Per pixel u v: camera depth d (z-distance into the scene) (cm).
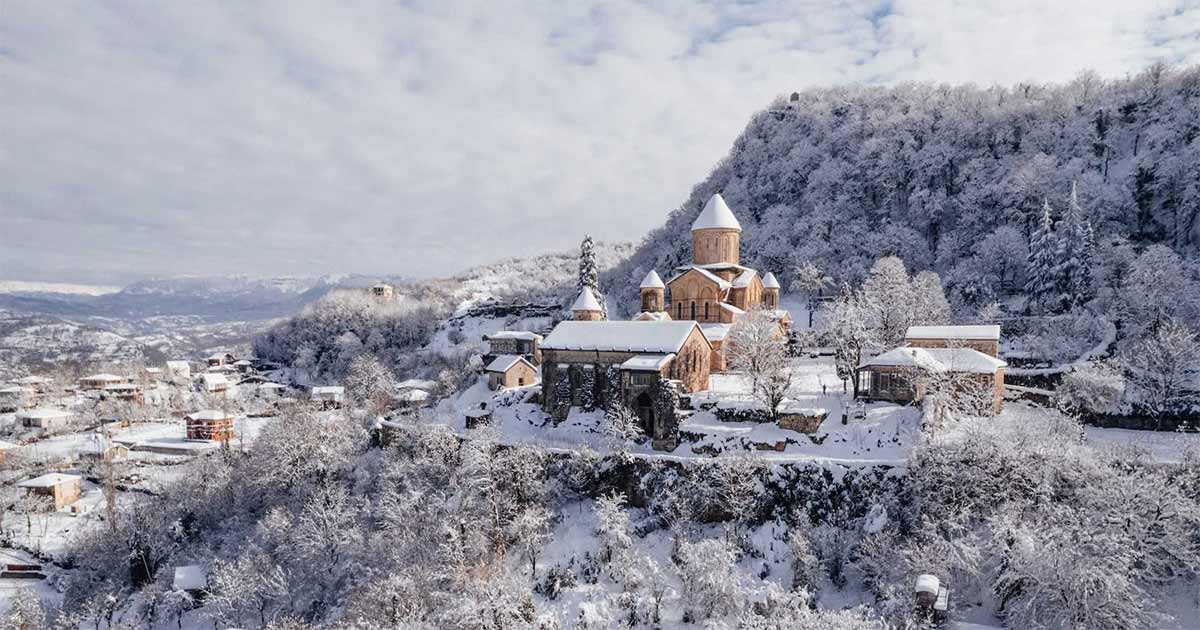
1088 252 9875
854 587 4778
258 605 5772
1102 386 6259
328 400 14700
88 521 9394
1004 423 5622
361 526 6469
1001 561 4288
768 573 5038
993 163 14200
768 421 6494
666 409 6384
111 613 6556
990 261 11681
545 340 7812
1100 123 14112
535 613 4875
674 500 5641
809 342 10019
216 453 10675
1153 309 7644
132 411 15700
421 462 6938
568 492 6247
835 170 15688
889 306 8119
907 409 6353
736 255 10131
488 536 5650
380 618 4959
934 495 4847
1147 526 4184
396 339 19188
